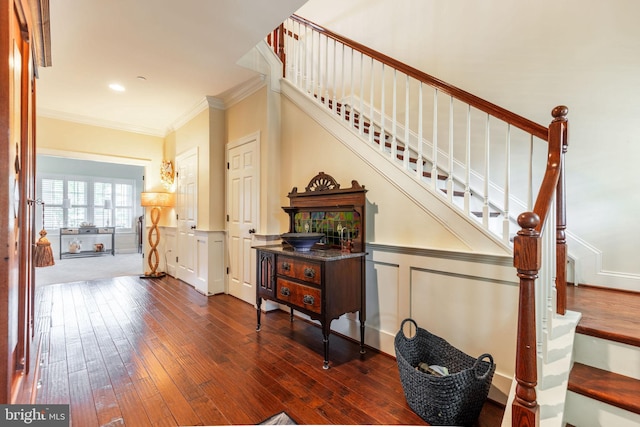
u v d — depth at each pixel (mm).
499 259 1720
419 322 2105
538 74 2518
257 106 3439
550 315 1450
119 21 2318
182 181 4746
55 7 2139
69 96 3842
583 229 2342
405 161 2230
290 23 3768
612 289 2230
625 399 1184
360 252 2355
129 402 1694
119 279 4844
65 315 3123
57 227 7512
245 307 3428
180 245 4816
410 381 1600
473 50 2885
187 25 2383
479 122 2805
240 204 3746
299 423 1534
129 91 3693
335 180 2715
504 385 1700
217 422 1538
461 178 2873
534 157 2506
